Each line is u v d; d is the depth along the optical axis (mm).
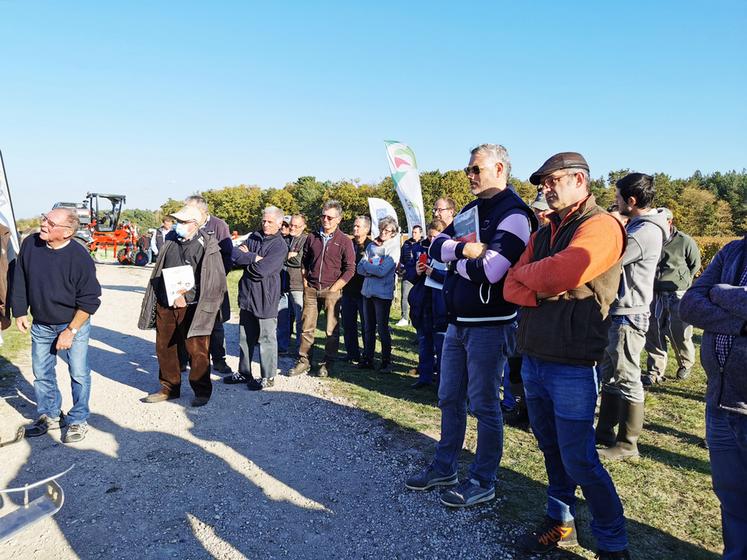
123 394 5211
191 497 3217
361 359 6500
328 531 2869
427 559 2619
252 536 2814
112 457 3764
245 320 5438
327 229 5848
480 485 3133
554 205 2418
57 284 3926
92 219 24828
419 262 5184
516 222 2756
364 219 6996
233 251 5109
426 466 3674
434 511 3070
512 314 2936
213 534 2828
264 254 5258
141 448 3926
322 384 5625
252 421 4516
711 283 2133
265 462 3725
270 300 5281
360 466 3678
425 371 5625
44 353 4113
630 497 3229
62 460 3699
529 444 4035
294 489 3342
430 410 4852
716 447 2086
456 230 3082
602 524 2428
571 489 2660
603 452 3846
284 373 6098
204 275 4738
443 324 5023
